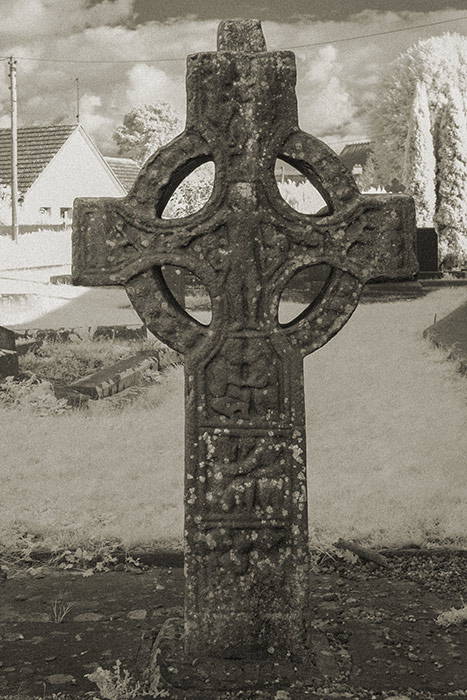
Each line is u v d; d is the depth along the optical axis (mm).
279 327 3717
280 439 3713
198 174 26266
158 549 5164
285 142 3643
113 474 6656
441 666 3729
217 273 3688
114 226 3684
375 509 5727
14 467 6781
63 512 5785
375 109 52938
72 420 8188
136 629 4133
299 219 3678
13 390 8867
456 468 6629
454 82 50375
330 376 9945
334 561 5074
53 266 24281
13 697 3445
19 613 4336
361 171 65750
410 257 3732
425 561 5066
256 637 3689
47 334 11922
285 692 3434
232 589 3693
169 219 3688
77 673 3672
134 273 3691
